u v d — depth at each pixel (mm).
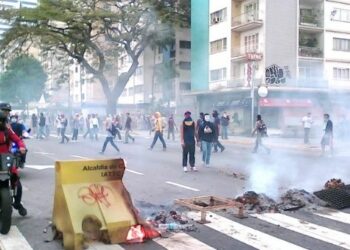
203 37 44156
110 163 5824
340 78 40375
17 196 6852
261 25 37531
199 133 14164
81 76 65500
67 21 40625
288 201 7934
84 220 5469
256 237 5906
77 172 5641
